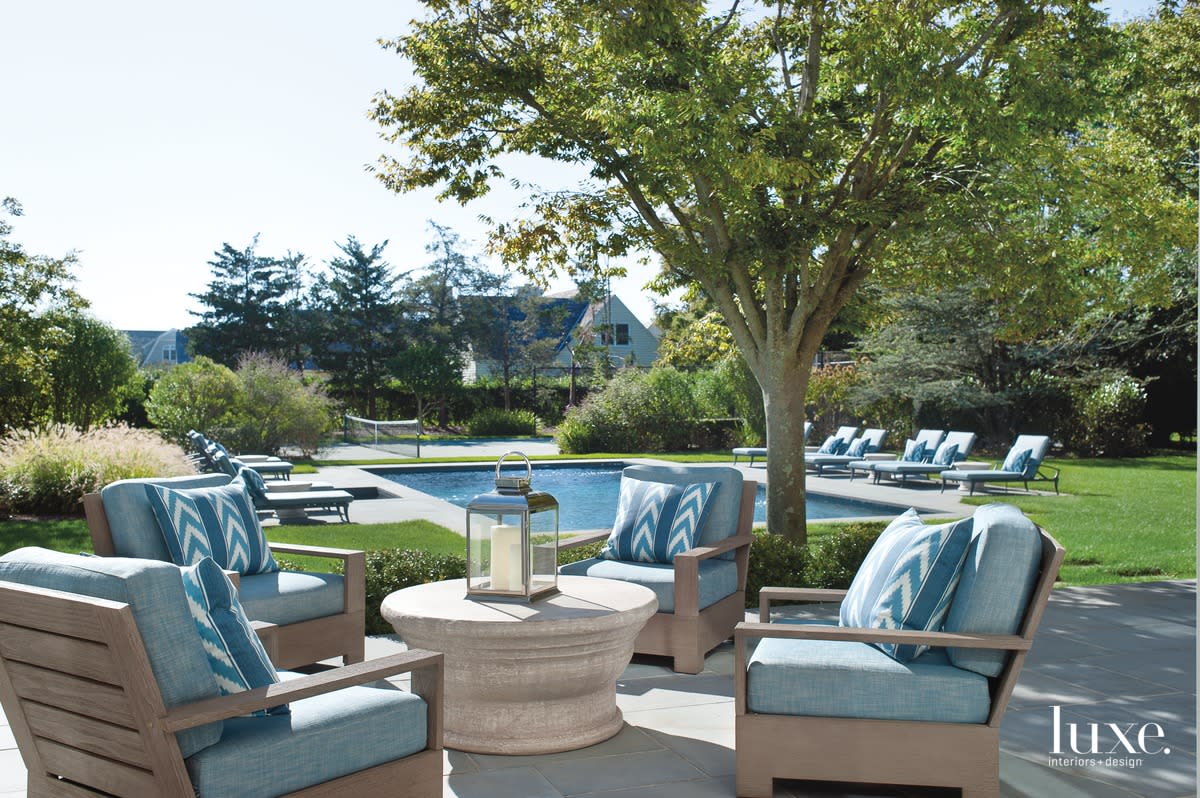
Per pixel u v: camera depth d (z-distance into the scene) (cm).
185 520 492
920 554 351
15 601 270
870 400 2352
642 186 827
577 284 978
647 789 357
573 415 2497
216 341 4466
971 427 2333
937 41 672
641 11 672
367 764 296
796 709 343
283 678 314
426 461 2052
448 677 401
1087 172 786
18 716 291
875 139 780
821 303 845
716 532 577
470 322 4022
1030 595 336
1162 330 2191
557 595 436
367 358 4131
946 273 874
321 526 1048
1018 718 439
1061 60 738
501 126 865
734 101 700
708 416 2550
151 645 252
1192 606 673
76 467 1122
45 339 1706
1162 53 1212
